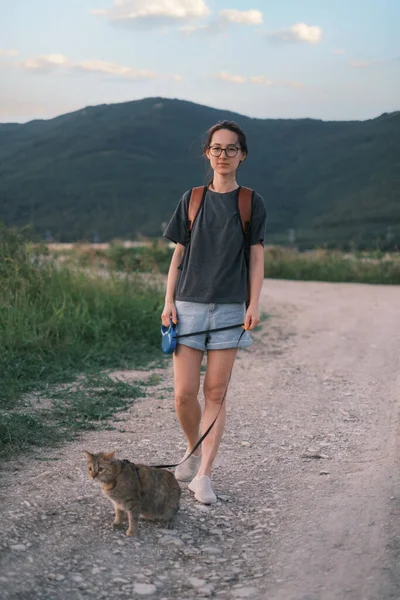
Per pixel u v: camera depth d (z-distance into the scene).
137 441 5.83
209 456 4.62
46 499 4.46
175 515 4.22
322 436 6.12
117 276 12.91
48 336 9.14
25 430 5.86
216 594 3.45
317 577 3.56
